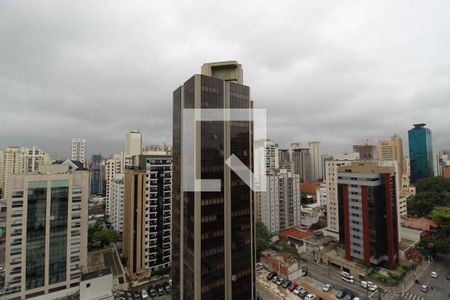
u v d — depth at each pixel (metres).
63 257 63.00
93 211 149.62
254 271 51.25
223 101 47.88
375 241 70.94
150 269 75.31
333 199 97.50
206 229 44.59
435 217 90.88
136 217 74.00
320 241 91.25
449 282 67.25
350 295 62.59
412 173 197.38
